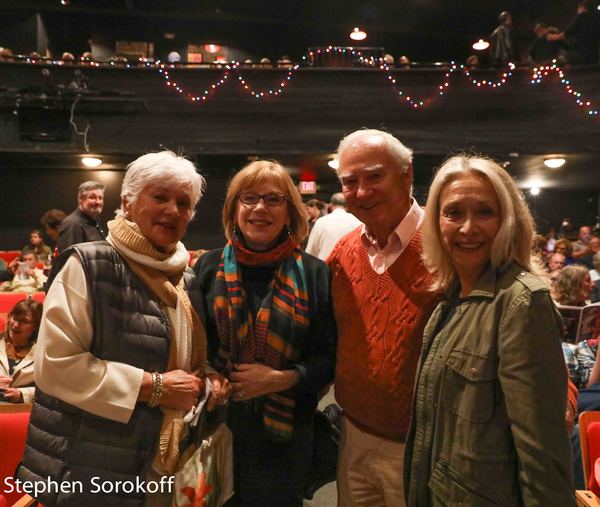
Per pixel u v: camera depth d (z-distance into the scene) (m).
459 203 1.28
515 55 8.93
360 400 1.71
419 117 8.80
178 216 1.45
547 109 8.62
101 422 1.34
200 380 1.47
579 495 1.77
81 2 12.57
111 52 13.50
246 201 1.67
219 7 13.03
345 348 1.74
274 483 1.68
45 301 1.39
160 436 1.38
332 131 8.86
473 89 8.73
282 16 13.45
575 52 8.71
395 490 1.68
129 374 1.33
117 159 9.06
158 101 8.75
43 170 9.63
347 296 1.76
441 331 1.35
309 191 10.23
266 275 1.73
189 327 1.49
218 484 1.56
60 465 1.32
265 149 8.83
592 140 8.48
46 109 8.41
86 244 1.43
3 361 2.70
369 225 1.72
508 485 1.18
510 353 1.15
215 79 8.81
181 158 1.53
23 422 1.87
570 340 2.93
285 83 8.84
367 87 8.83
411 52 14.84
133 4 12.70
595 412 2.03
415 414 1.40
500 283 1.25
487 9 13.39
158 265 1.44
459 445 1.23
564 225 9.58
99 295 1.37
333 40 14.17
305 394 1.76
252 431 1.69
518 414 1.13
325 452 1.85
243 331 1.66
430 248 1.41
